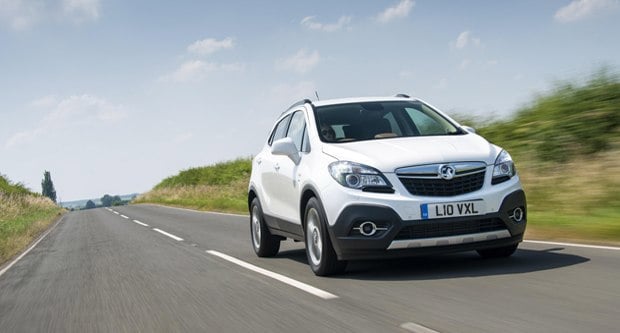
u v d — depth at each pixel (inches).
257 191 348.5
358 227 237.3
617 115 507.2
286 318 195.2
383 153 245.3
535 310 174.9
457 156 239.5
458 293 205.9
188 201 1513.3
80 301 265.1
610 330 149.6
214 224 684.7
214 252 401.1
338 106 294.4
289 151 282.2
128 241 552.4
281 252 375.6
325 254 253.4
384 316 184.2
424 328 166.7
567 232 331.0
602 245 284.8
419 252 233.0
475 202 232.5
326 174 250.5
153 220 890.1
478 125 661.3
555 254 268.4
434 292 211.0
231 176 1779.0
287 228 305.3
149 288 279.6
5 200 1499.8
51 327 220.2
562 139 520.4
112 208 1854.1
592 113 512.4
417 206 230.5
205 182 1919.3
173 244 484.4
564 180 472.1
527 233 349.1
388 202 232.4
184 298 246.1
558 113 546.9
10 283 351.6
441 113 294.0
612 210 392.2
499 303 186.9
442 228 231.8
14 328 225.9
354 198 237.3
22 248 624.7
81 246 550.6
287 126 324.2
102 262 404.5
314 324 183.3
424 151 243.0
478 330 160.1
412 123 282.5
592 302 178.7
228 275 295.1
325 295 223.8
